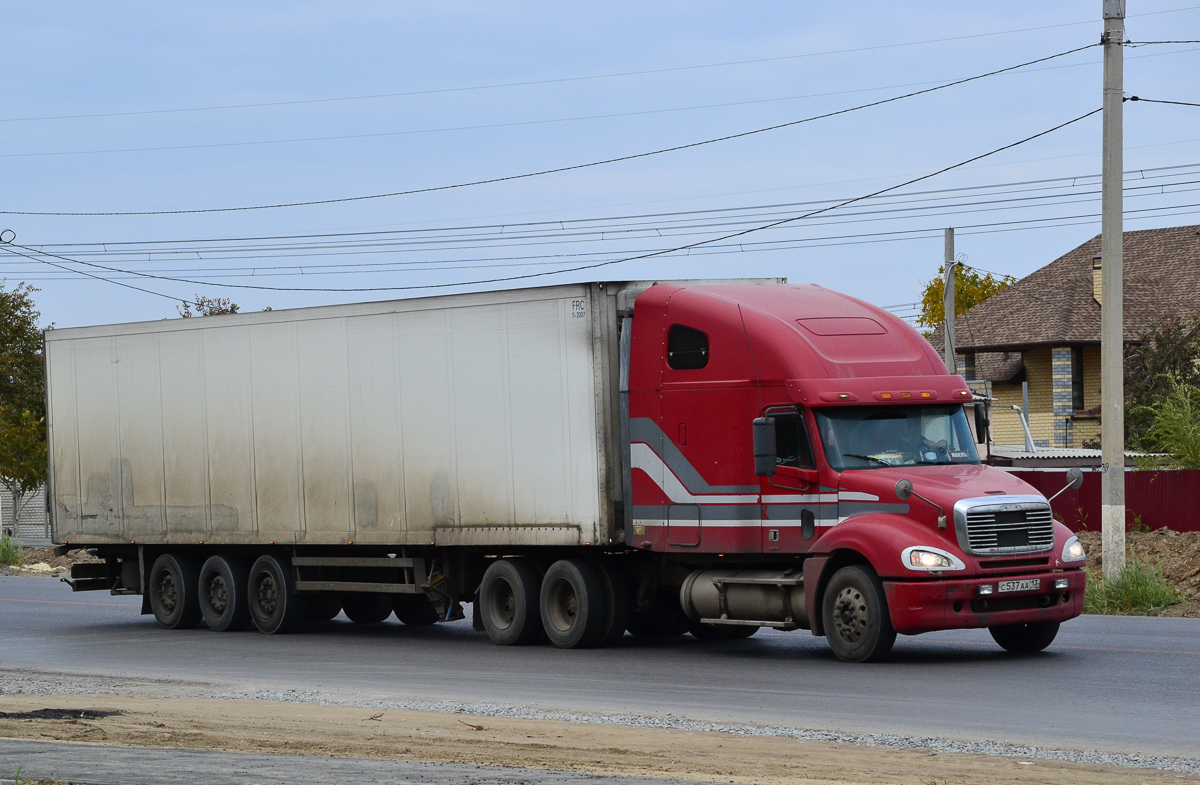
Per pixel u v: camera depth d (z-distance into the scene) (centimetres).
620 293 2275
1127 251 6662
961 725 1471
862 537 1967
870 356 2114
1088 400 6072
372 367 2523
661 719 1553
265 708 1677
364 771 1152
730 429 2134
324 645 2497
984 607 1945
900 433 2089
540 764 1229
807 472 2055
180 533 2844
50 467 3070
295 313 2639
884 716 1539
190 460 2822
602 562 2327
